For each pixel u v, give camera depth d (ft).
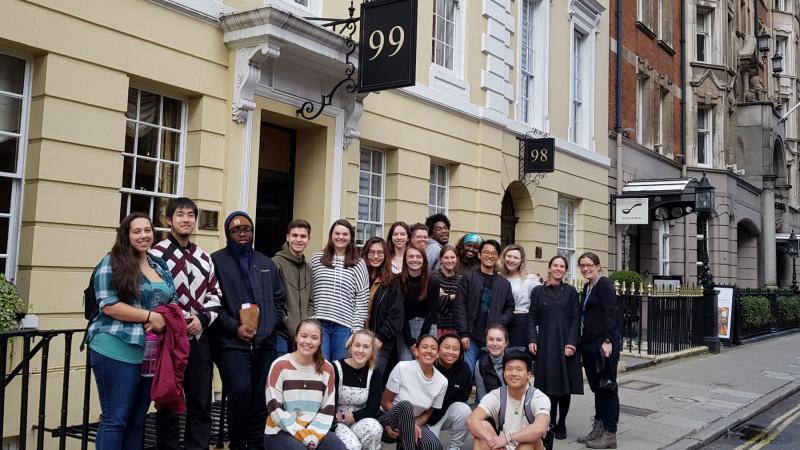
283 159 28.68
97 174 20.77
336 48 25.58
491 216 39.19
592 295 22.75
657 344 44.34
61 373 19.63
